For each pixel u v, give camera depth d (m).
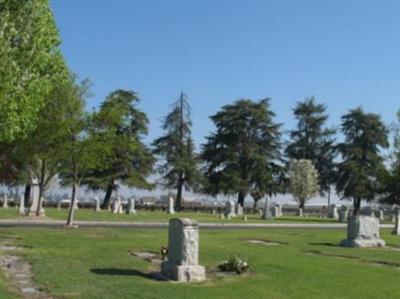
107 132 34.25
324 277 15.68
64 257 18.28
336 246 25.64
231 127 83.00
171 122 82.50
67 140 33.53
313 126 89.25
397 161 54.84
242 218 54.94
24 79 18.17
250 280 14.80
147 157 77.25
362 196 82.12
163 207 75.12
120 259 18.00
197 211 75.69
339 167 85.00
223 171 81.50
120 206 60.31
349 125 85.69
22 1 17.16
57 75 21.19
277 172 84.12
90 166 34.12
